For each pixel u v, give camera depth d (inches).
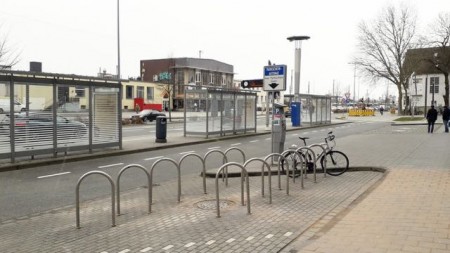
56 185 398.3
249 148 716.0
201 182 404.2
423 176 376.8
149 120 1593.3
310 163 426.3
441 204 275.1
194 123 884.0
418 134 941.8
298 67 1300.4
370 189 333.4
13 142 498.6
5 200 337.1
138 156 607.2
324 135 995.3
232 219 265.0
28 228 260.1
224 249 209.2
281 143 474.6
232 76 3479.3
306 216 270.5
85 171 475.8
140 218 275.6
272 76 492.1
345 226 233.9
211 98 874.1
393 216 249.9
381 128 1272.1
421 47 2347.4
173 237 231.5
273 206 298.2
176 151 670.5
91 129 596.7
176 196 341.1
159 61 3107.8
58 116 550.3
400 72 2438.5
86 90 587.2
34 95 522.0
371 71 2546.8
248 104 1010.1
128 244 222.7
